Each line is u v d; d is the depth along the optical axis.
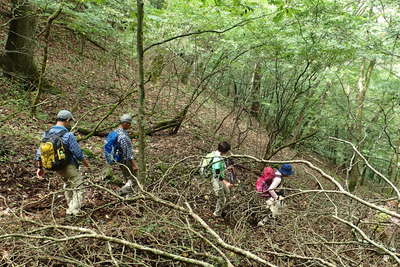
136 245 2.55
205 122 10.38
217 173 5.10
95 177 5.48
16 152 5.55
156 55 9.11
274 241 4.11
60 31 11.95
